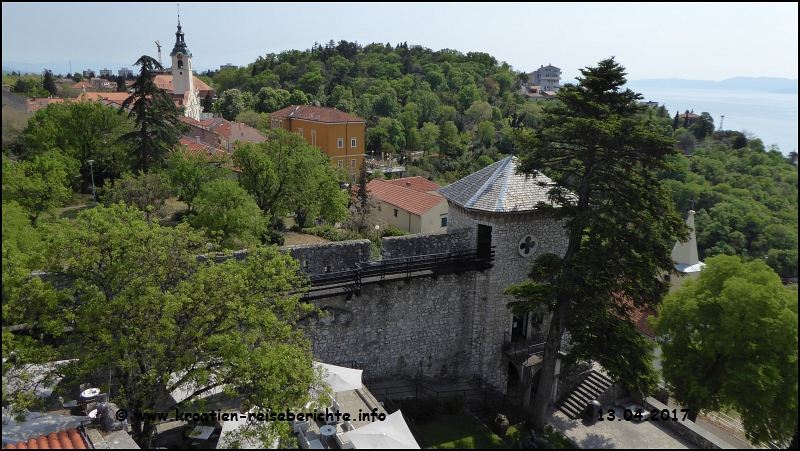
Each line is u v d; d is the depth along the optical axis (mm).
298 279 20141
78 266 15945
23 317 15891
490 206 24719
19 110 52312
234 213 36188
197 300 16672
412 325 25109
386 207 56031
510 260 25938
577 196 24266
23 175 36156
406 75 145625
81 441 14242
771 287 21922
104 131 55812
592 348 21203
